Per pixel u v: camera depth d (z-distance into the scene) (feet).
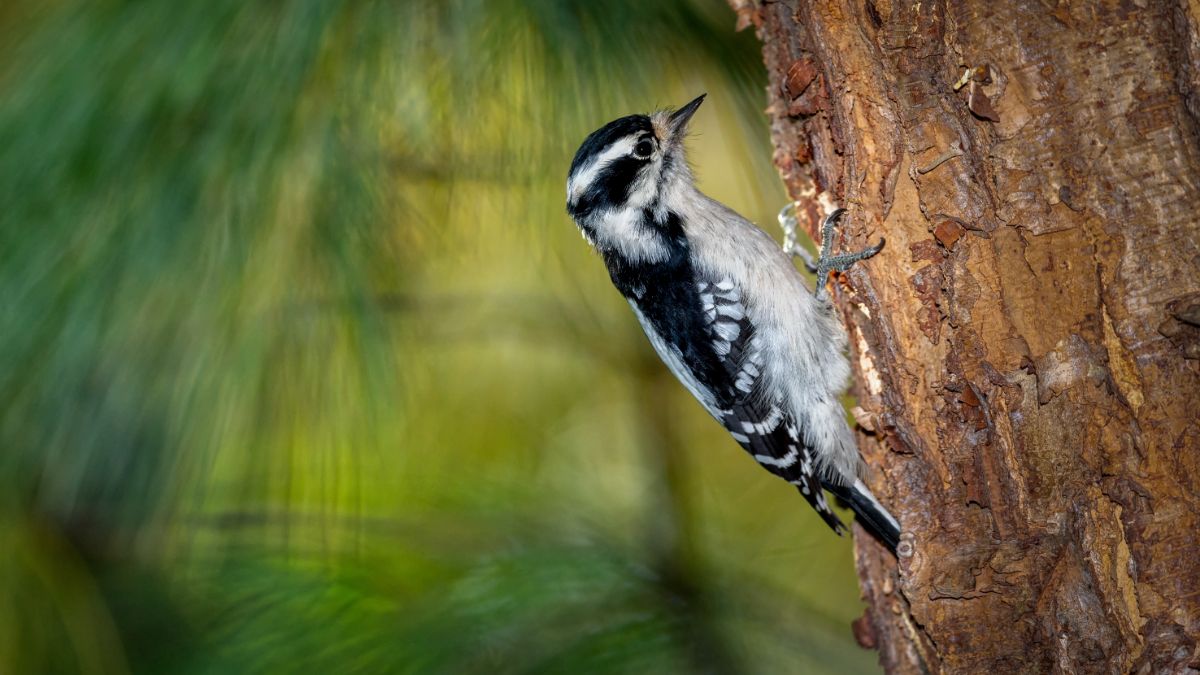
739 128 13.75
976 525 13.57
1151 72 13.48
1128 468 13.50
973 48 13.52
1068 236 13.51
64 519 13.61
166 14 13.55
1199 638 13.47
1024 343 13.52
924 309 13.58
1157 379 13.48
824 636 13.83
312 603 13.69
